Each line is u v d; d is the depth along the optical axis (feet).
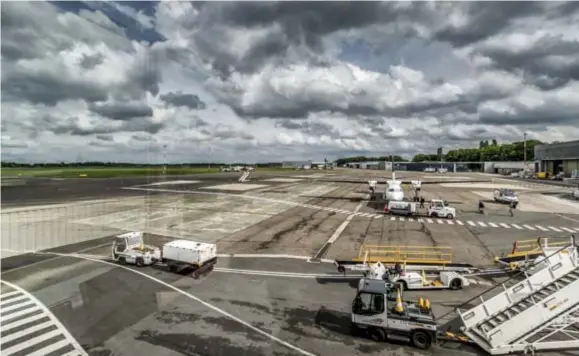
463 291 78.89
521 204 218.18
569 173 414.82
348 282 84.12
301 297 74.02
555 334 60.08
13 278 51.42
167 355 47.44
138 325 52.54
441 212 171.73
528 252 98.32
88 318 49.21
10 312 46.21
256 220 161.79
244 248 113.50
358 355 52.60
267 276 86.94
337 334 58.70
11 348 42.83
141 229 98.58
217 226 146.51
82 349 44.32
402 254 107.86
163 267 81.56
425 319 56.03
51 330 45.98
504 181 410.72
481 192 295.28
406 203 178.40
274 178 456.86
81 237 86.38
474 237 130.82
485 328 57.41
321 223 156.97
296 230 141.59
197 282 77.51
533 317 54.44
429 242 123.03
